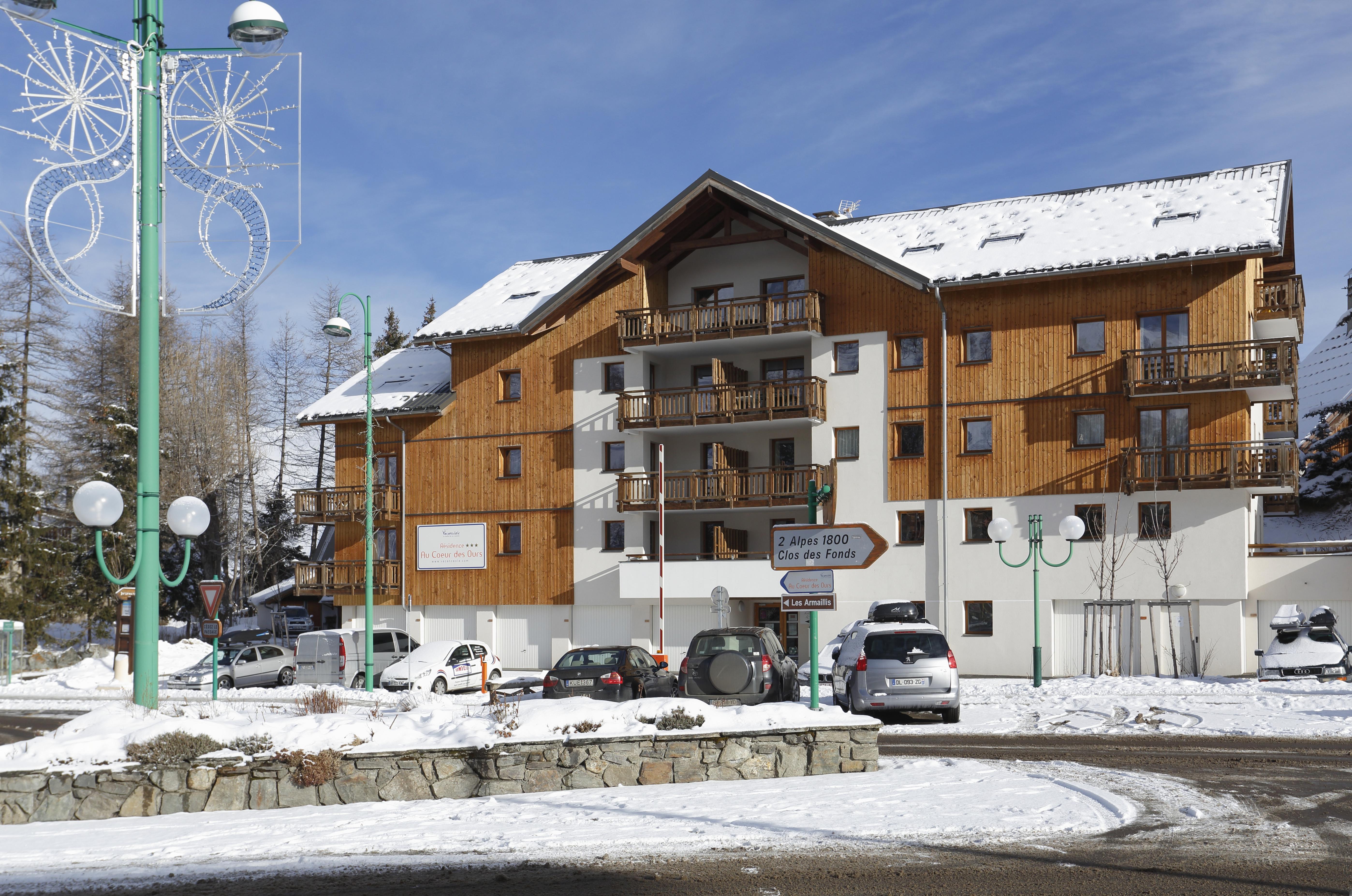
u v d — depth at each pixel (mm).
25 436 55281
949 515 36094
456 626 43062
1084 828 9445
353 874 8211
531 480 42344
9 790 10898
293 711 20609
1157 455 33469
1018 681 31031
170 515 12469
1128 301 34438
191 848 9180
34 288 60625
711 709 13078
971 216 40781
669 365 41969
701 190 39062
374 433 44375
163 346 61188
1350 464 53156
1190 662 32906
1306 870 7969
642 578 39031
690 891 7555
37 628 50750
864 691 20234
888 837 9141
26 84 10727
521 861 8531
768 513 39781
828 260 38469
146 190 11680
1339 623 31953
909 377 37062
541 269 48406
